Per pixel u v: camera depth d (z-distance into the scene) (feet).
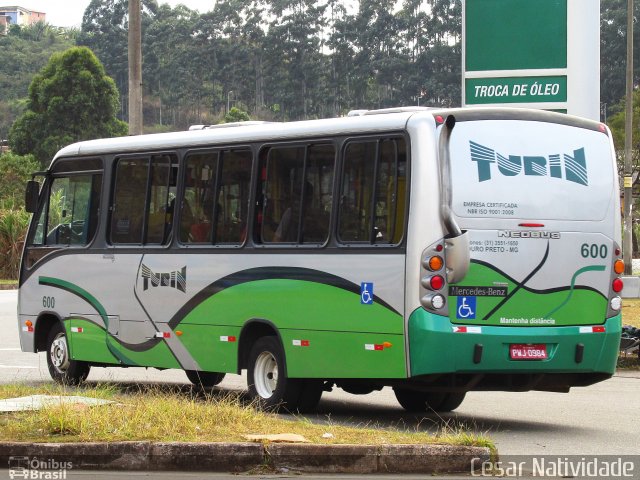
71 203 59.57
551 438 42.22
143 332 54.29
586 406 52.19
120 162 56.80
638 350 67.72
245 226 49.52
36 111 352.28
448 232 42.34
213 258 50.70
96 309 57.11
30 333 61.31
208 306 50.83
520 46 80.12
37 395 45.32
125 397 44.47
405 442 35.45
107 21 634.43
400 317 42.63
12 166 270.87
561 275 44.60
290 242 47.42
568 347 44.50
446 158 42.63
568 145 45.39
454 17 532.32
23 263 61.82
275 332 47.80
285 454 34.45
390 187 43.55
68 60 348.79
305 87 559.79
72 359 58.59
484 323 42.96
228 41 596.70
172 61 607.37
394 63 532.32
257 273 48.49
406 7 542.98
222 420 38.55
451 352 42.09
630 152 155.63
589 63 79.36
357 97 545.44
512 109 44.42
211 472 34.27
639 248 230.07
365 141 44.73
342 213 45.32
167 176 53.93
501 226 43.45
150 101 610.65
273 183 48.49
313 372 45.91
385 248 43.34
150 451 34.55
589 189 45.68
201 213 51.88
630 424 46.29
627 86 157.79
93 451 34.60
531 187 44.21
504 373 43.47
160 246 53.67
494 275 43.16
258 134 49.29
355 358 44.27
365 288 43.93
